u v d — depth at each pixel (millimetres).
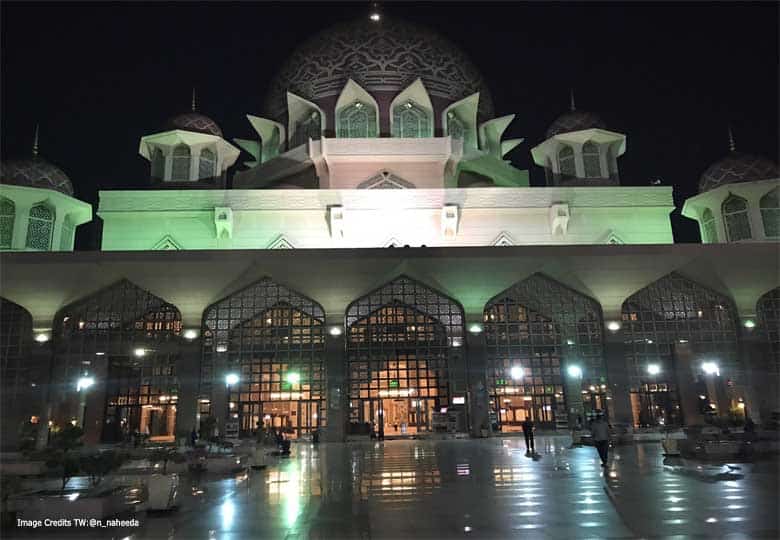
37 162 40656
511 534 9070
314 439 31938
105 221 39531
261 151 48750
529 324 35781
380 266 33688
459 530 9398
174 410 35375
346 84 44188
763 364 35156
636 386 35219
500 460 19984
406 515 10641
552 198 40406
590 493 12625
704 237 43875
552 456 21297
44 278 32719
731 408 34938
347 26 48125
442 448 26109
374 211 39375
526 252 33656
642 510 10688
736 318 36125
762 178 41062
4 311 34625
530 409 34812
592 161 44125
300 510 11477
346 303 34844
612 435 27281
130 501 11578
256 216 39750
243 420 33750
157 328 34969
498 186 45812
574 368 35031
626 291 35312
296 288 34469
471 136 46344
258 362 34594
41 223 39000
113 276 33812
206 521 10602
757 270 34750
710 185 43062
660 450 23469
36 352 33312
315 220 39656
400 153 41562
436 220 39500
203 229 39594
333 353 33938
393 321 35500
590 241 40438
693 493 12422
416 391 34625
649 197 41000
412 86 44375
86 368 33812
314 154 41688
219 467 18781
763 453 19953
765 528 9195
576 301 36094
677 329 36000
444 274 34375
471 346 34469
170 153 42844
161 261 32562
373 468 18469
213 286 33875
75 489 13750
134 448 27766
